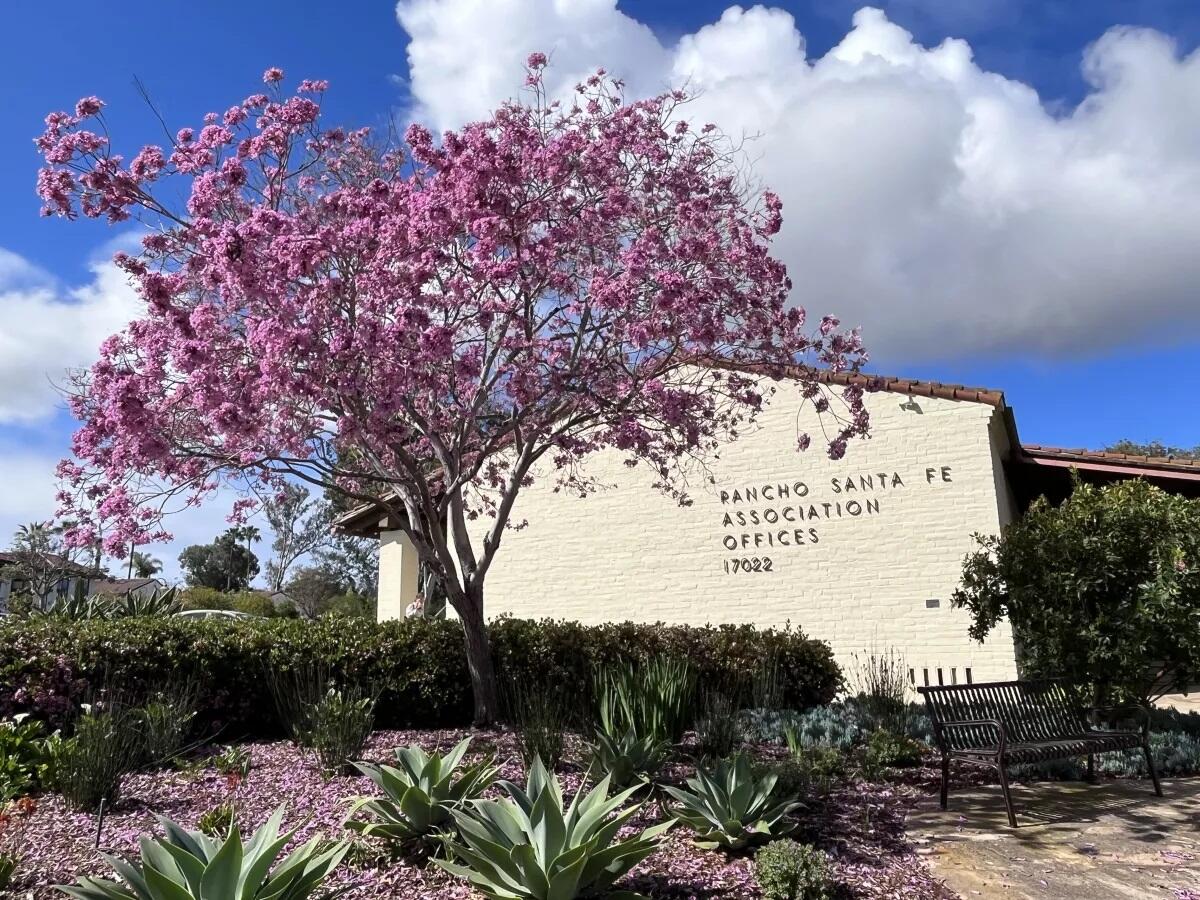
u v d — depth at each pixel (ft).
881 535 42.37
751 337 26.99
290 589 130.52
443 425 25.93
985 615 28.89
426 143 22.63
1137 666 25.20
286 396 20.44
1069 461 43.39
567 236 24.16
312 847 12.22
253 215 21.33
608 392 24.20
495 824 14.10
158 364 21.59
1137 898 14.80
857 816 19.77
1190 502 26.58
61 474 23.73
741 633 35.06
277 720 26.73
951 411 41.73
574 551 50.52
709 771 19.38
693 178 27.22
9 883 13.91
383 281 21.62
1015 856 17.07
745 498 46.24
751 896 14.47
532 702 24.56
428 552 27.35
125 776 20.66
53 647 24.21
